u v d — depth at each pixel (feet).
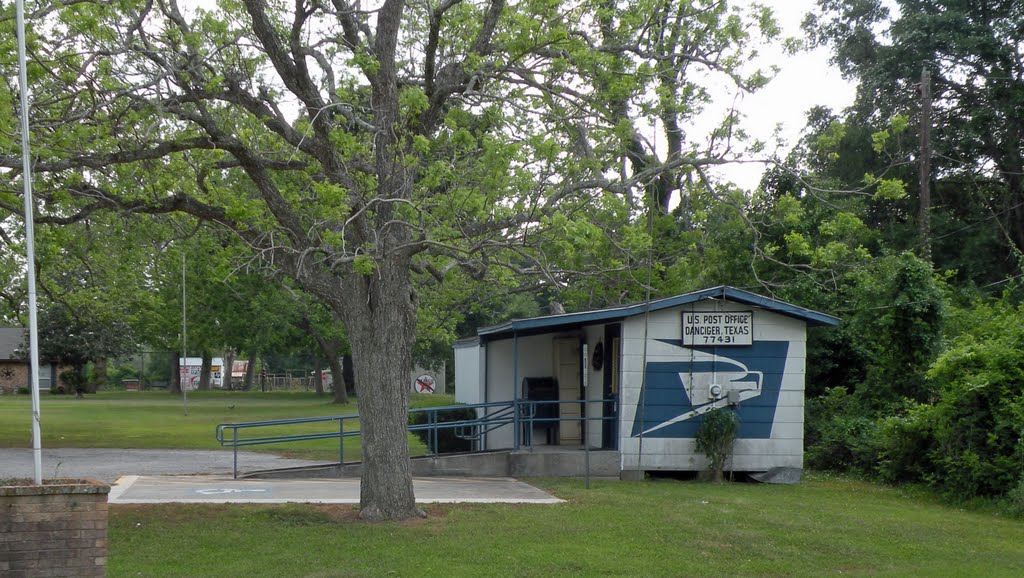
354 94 47.60
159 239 53.83
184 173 45.44
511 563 33.73
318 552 35.06
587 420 54.19
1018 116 104.68
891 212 112.47
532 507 45.39
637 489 53.26
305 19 42.22
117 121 41.27
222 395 230.27
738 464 59.36
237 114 46.55
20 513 26.86
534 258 43.24
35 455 27.48
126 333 207.72
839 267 65.41
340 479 58.59
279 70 42.14
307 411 148.46
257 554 34.71
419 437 77.41
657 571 33.24
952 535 41.75
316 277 41.96
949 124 110.32
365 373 41.60
